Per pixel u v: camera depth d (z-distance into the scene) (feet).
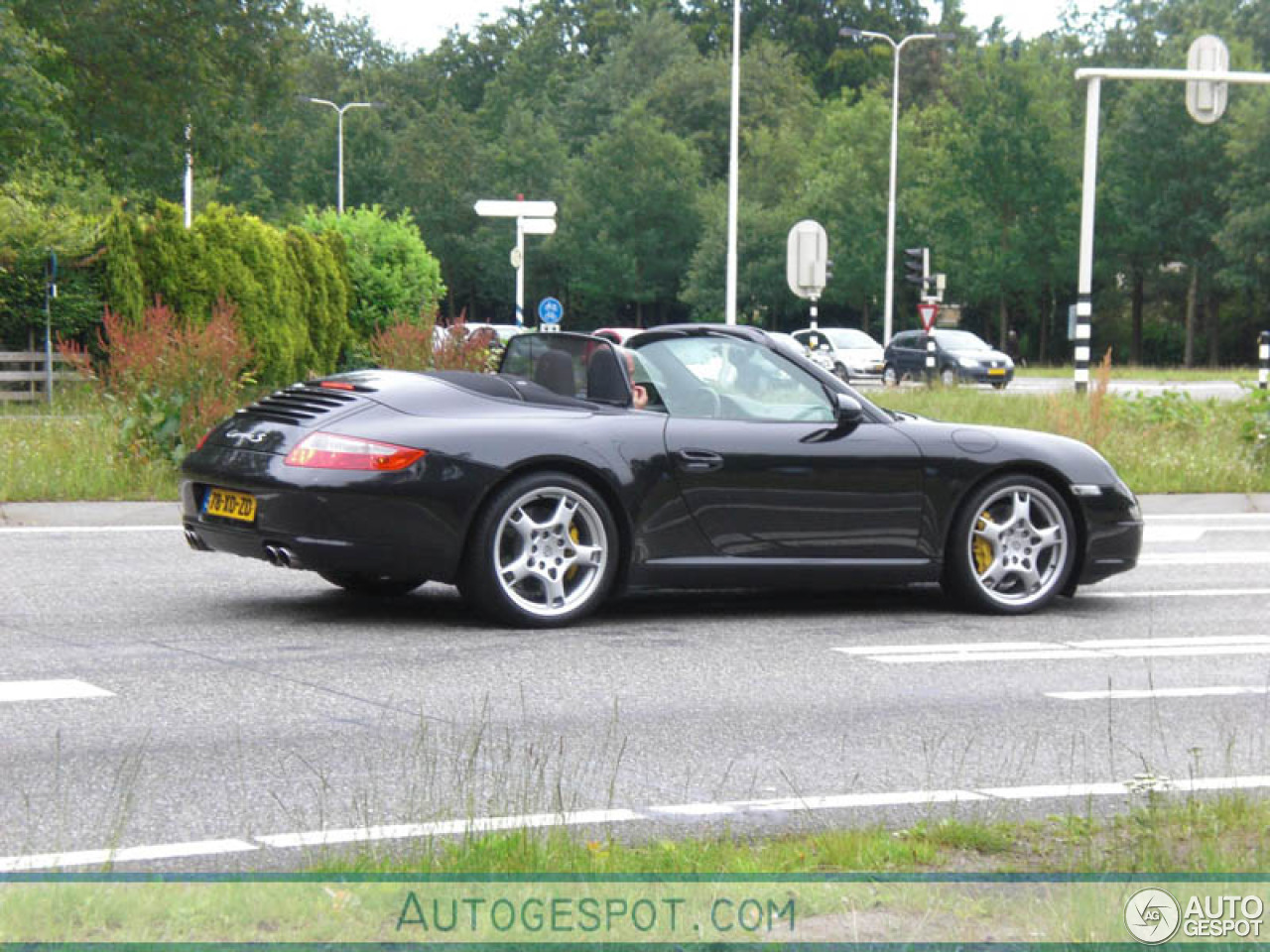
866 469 28.07
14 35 88.84
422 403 26.43
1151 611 30.48
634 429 26.86
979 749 19.47
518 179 298.35
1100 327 266.16
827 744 19.53
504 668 23.44
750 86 314.14
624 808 16.42
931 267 239.30
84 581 30.99
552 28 364.38
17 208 86.94
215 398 47.42
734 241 114.11
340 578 29.71
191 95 107.04
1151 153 236.22
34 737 18.97
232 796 16.53
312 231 107.34
